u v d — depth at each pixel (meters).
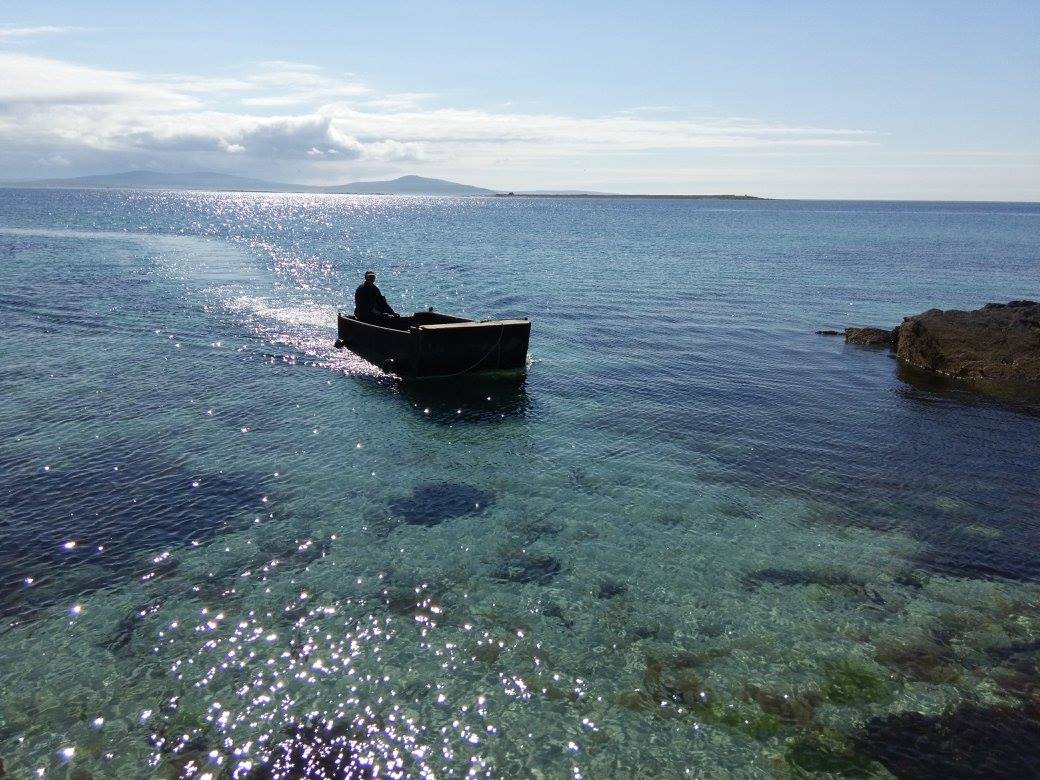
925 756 5.64
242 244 52.53
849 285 35.09
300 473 10.76
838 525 9.62
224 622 7.09
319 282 31.78
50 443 11.45
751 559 8.66
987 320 18.81
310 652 6.68
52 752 5.44
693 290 32.16
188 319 21.75
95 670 6.36
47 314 21.48
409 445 12.12
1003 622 7.48
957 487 10.92
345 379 15.94
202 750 5.49
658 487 10.69
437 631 7.07
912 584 8.20
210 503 9.65
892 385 16.94
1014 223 126.00
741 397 15.60
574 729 5.84
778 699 6.27
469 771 5.38
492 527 9.28
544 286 31.98
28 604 7.27
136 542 8.55
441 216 132.12
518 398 15.03
